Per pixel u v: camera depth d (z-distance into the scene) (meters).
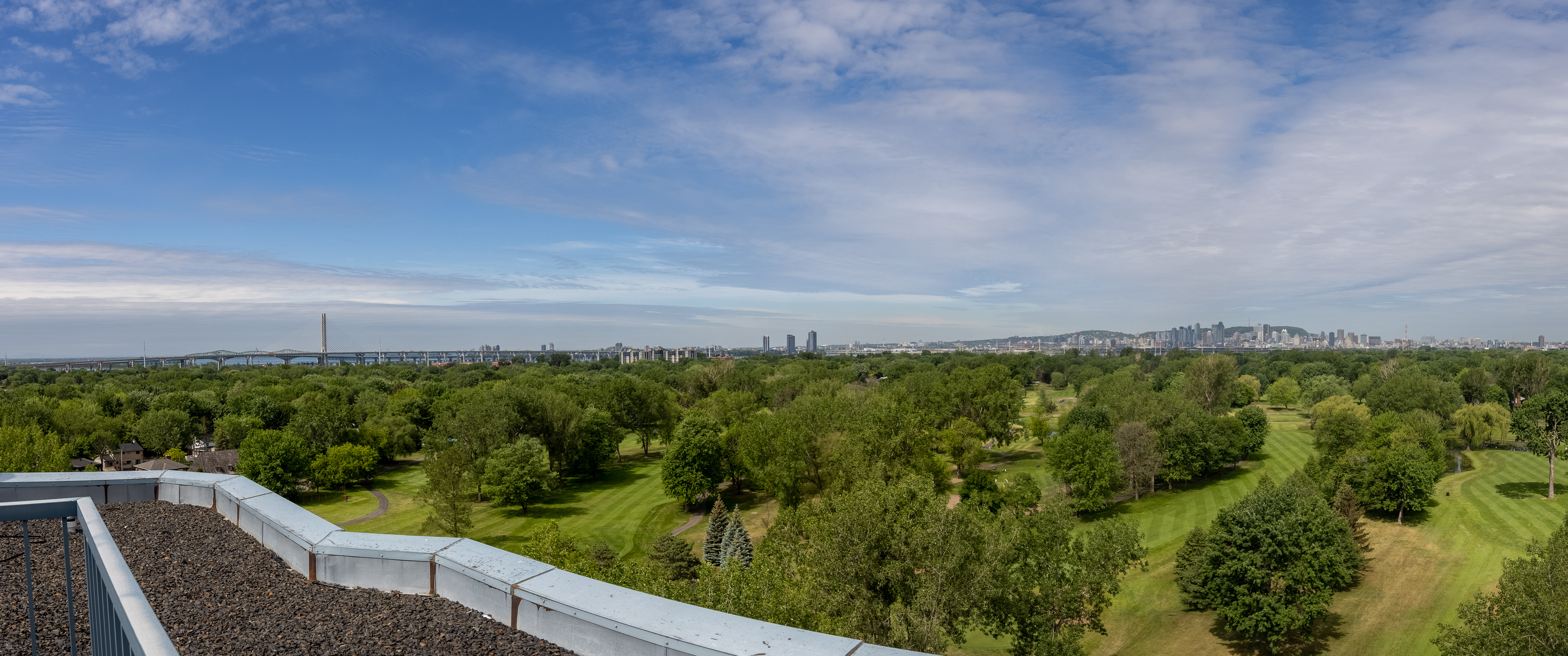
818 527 27.62
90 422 74.12
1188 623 38.03
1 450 45.47
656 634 4.49
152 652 2.93
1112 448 61.84
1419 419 74.81
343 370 173.88
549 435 70.75
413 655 5.05
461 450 62.25
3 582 6.78
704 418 61.50
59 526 8.72
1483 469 67.81
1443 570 41.94
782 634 4.45
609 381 90.00
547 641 5.25
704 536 50.34
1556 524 48.19
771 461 57.06
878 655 4.13
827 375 130.50
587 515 57.78
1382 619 36.75
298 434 72.88
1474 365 140.62
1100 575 31.45
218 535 8.23
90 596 4.54
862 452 45.53
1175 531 52.44
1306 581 34.38
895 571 23.33
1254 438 78.31
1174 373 146.12
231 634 5.46
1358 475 53.38
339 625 5.62
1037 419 92.94
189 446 78.50
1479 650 24.45
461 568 5.98
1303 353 177.25
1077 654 29.20
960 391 83.69
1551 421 56.84
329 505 61.81
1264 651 34.94
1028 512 43.19
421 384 125.62
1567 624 22.05
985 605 25.30
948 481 53.66
